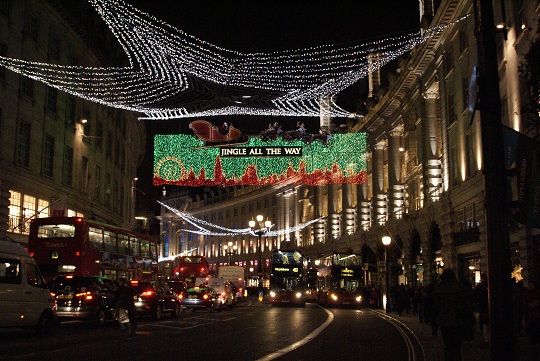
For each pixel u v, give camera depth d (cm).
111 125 5150
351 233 6838
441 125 3997
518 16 2517
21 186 3312
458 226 3662
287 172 4103
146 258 3512
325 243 7738
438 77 4062
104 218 4884
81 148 4275
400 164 5484
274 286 5038
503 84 2694
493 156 808
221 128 3812
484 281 1852
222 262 11706
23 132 3384
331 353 1533
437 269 4231
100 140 4781
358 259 4922
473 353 1503
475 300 1914
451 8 3519
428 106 4428
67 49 3966
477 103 834
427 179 4356
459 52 3566
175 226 13762
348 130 7056
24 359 1334
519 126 2473
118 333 2111
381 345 1759
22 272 1906
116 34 3247
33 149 3478
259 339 1897
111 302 2492
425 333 2172
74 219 2773
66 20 3850
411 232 4769
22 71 3275
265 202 10406
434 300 1085
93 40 4350
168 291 3081
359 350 1614
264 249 10169
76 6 4053
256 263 10519
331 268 4912
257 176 4006
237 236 11312
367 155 6378
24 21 3347
